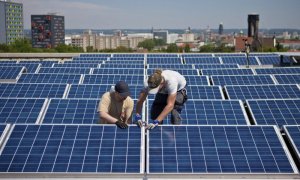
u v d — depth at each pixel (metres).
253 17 64.88
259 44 55.09
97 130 6.23
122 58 29.47
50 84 13.44
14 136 6.18
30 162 5.73
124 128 6.23
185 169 5.63
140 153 5.85
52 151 5.90
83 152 5.88
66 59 32.16
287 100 10.39
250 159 5.80
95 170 5.62
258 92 12.89
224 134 6.25
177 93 6.57
